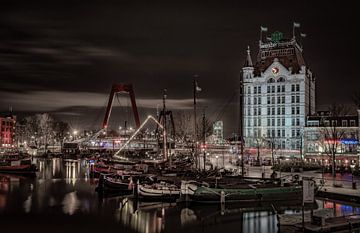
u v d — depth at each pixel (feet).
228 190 180.65
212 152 558.56
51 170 369.09
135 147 619.26
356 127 400.06
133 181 218.59
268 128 472.03
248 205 178.19
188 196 181.27
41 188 237.04
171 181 220.02
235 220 151.02
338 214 140.97
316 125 440.45
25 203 186.91
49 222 149.28
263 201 184.34
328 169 290.97
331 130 381.40
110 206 179.32
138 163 322.55
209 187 183.83
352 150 376.48
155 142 623.77
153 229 139.33
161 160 354.33
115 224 146.72
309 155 396.98
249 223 146.30
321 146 411.54
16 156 474.08
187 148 577.84
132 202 188.44
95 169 303.89
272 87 474.90
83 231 136.77
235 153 515.91
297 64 475.31
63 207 177.06
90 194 212.64
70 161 515.91
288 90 467.11
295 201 186.91
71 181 274.36
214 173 244.42
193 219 153.79
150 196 191.31
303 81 462.19
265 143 460.96
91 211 168.45
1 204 184.24
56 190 228.22
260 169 311.27
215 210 168.96
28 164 331.36
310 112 491.72
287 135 462.19
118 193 214.48
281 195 187.52
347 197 173.06
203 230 137.59
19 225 144.36
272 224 144.15
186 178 227.61
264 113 475.72
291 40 488.85
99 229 139.74
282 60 483.92
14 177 302.25
